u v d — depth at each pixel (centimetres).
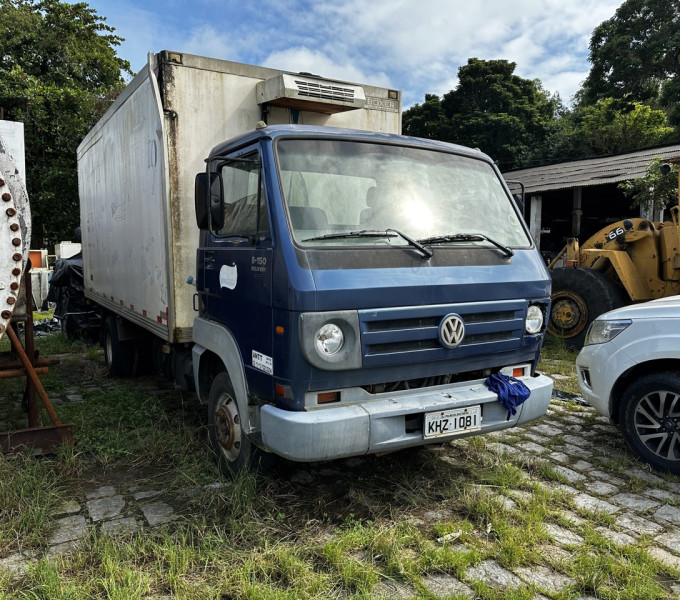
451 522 349
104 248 736
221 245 406
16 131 514
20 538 324
